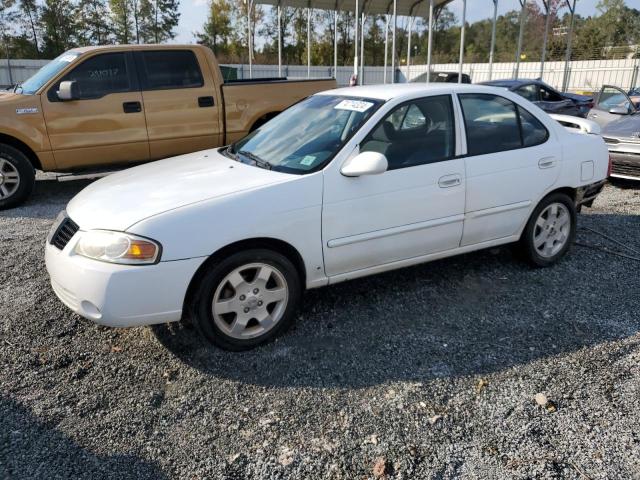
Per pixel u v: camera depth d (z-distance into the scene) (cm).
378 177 367
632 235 572
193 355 338
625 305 405
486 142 421
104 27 4872
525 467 245
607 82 2611
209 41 5044
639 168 773
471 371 320
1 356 335
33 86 700
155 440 263
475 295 423
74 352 341
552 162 451
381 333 365
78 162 709
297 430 270
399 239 384
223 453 255
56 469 243
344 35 5138
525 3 2023
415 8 1988
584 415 280
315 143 379
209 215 313
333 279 368
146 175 385
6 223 618
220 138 785
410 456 252
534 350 342
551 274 464
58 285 325
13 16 4559
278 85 810
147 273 299
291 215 336
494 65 3147
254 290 338
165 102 736
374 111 379
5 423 273
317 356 337
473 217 415
